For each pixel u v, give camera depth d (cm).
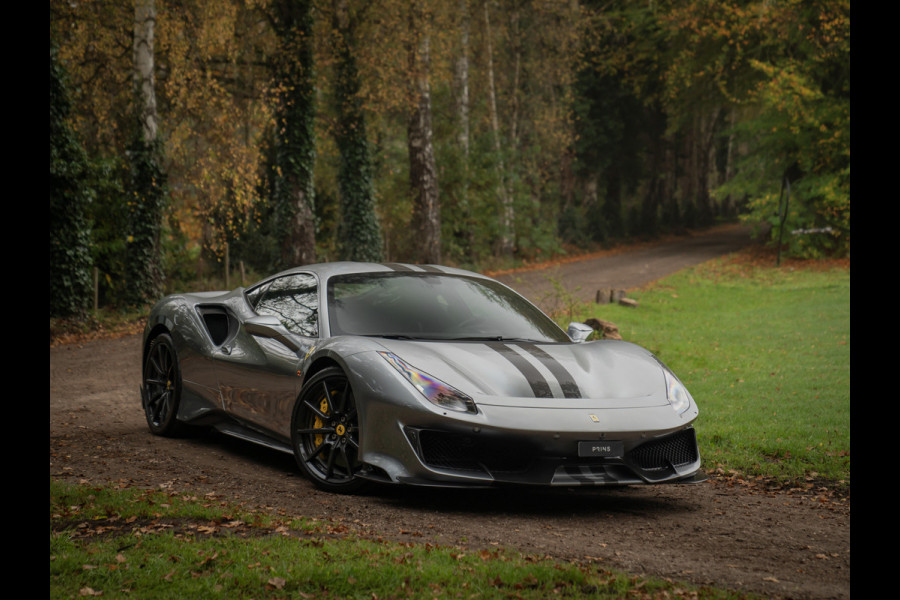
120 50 2088
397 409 418
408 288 534
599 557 351
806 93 3109
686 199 6259
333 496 446
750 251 3766
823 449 631
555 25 3809
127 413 753
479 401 415
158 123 1975
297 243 2280
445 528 389
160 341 631
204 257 2450
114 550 327
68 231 1570
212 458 550
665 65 4212
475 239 3347
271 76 2280
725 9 3338
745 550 375
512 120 3850
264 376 522
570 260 3909
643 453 438
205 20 1808
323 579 294
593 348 506
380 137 2992
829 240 3303
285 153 2267
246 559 316
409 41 2392
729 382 1011
